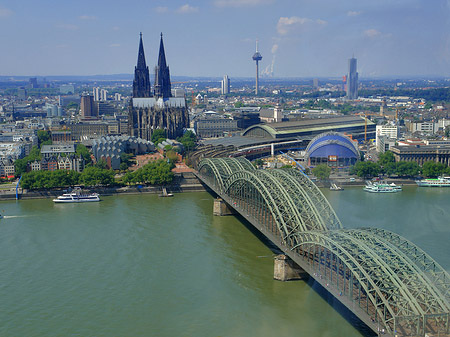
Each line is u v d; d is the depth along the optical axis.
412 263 190.50
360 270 180.12
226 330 192.62
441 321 169.00
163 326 196.88
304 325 194.00
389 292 174.12
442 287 194.75
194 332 191.75
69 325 198.50
